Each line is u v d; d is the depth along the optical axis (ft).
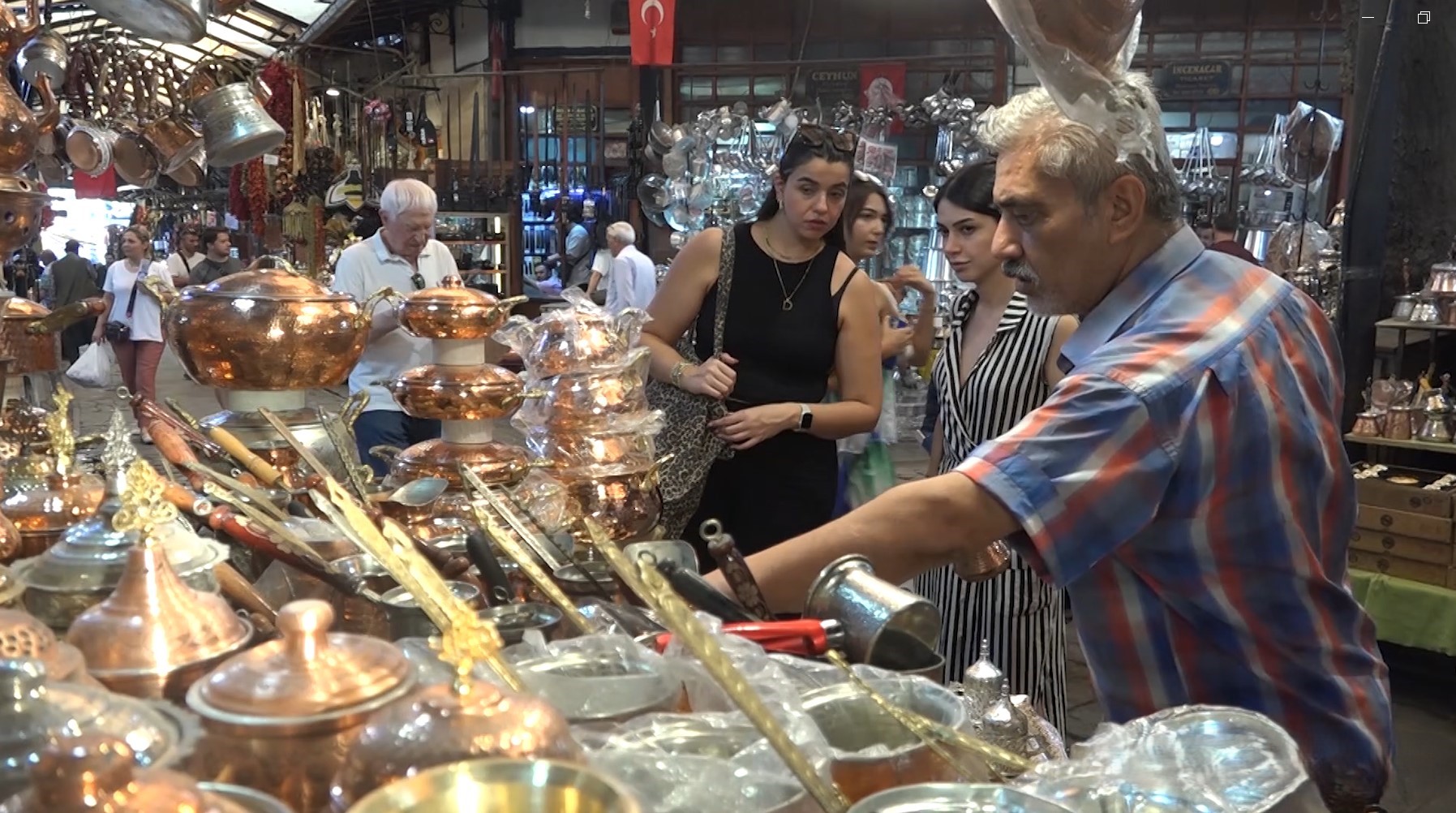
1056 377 6.17
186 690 1.73
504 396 3.91
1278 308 3.72
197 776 1.40
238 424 3.81
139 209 33.40
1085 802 1.81
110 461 2.29
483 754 1.40
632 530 4.21
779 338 6.98
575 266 28.12
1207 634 3.71
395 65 33.37
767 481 6.97
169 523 2.26
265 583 2.73
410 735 1.43
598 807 1.26
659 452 6.79
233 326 3.58
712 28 26.78
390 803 1.23
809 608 2.57
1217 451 3.42
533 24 29.50
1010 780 1.95
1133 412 3.31
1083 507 3.23
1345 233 11.33
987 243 6.64
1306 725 3.69
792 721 1.85
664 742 1.79
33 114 3.90
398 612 2.39
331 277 18.24
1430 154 11.15
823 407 6.87
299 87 20.66
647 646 2.35
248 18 28.86
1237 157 24.41
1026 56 3.52
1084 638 4.00
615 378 4.40
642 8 17.12
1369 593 10.41
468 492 3.43
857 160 19.11
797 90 25.70
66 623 2.08
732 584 2.84
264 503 3.10
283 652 1.58
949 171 19.53
